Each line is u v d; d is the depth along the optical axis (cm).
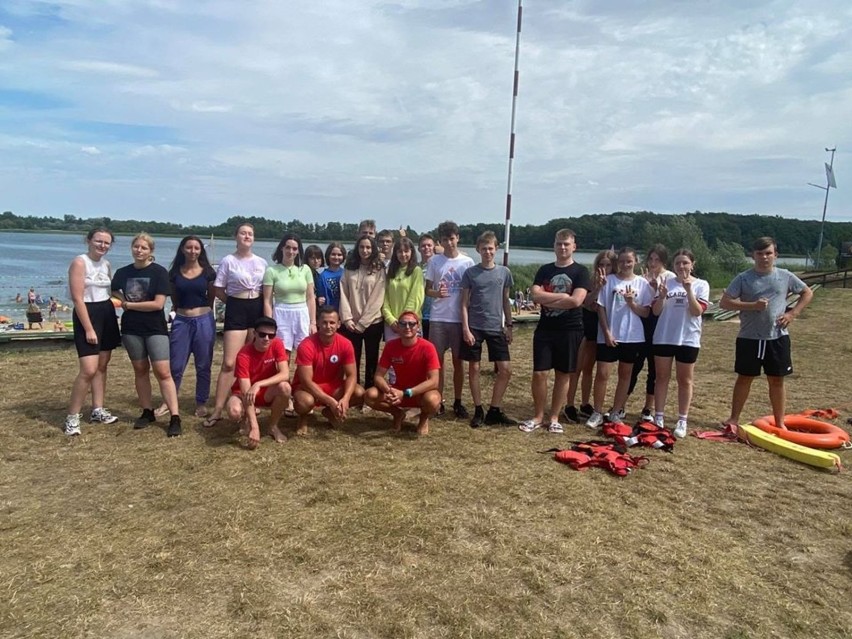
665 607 284
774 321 538
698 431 573
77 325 503
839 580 316
